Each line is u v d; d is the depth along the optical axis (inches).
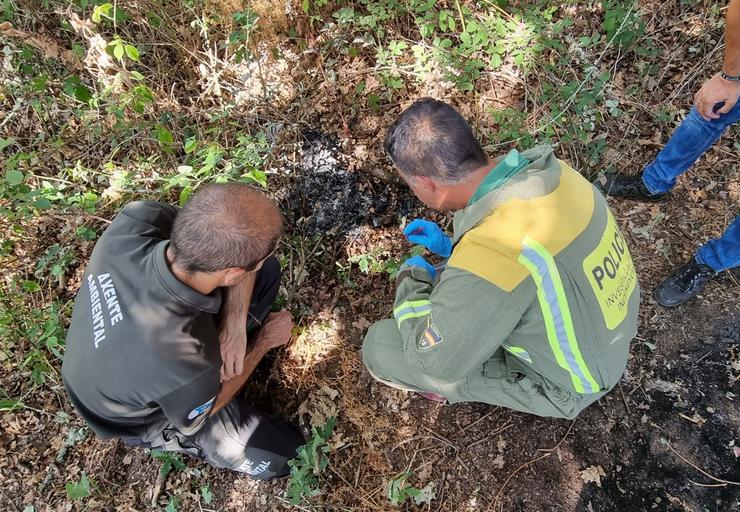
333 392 94.0
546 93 108.8
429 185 58.6
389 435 91.1
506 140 105.9
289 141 110.7
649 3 116.6
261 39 116.0
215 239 57.4
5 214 92.1
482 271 54.2
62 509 88.3
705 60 108.7
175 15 117.9
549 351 60.4
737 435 85.7
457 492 86.7
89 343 65.9
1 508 88.9
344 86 113.7
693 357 91.6
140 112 98.3
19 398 93.4
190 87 116.0
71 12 105.2
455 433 90.4
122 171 99.3
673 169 93.0
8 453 92.1
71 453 92.9
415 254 93.7
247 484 89.7
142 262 66.1
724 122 82.3
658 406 89.0
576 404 70.0
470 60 104.0
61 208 95.6
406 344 68.4
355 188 107.4
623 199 104.3
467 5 118.2
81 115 105.7
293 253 104.7
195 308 64.2
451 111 55.5
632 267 63.1
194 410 67.7
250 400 95.6
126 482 91.0
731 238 83.7
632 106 109.8
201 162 102.4
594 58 113.2
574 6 116.3
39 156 107.7
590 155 104.7
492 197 54.9
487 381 73.4
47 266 102.3
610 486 85.1
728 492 82.5
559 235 53.8
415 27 117.7
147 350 62.9
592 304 56.8
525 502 85.4
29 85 105.7
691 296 92.7
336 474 88.9
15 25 114.7
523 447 88.7
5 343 97.2
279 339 90.3
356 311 99.2
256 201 59.7
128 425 73.0
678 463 85.2
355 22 113.9
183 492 90.0
